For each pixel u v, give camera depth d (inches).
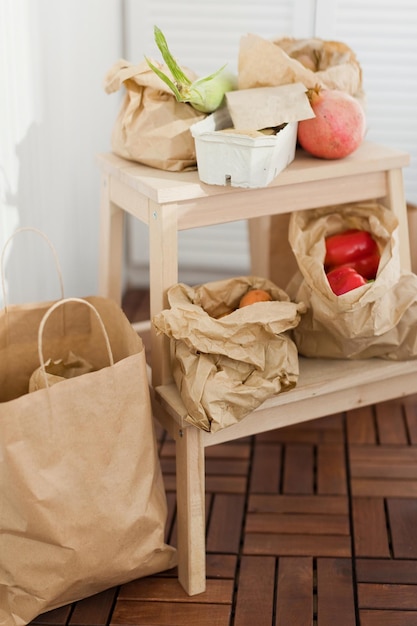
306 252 75.1
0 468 60.4
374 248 76.9
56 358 74.1
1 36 72.3
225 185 68.7
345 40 104.0
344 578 71.3
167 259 68.9
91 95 96.3
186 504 67.9
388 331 72.2
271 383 65.8
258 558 73.6
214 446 88.8
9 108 75.3
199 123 68.1
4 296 70.1
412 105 106.3
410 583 70.7
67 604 68.7
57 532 62.4
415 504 79.9
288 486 82.7
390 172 76.2
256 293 71.6
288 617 67.4
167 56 67.7
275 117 69.3
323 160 74.5
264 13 103.7
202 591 70.2
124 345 70.7
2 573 64.0
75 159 93.5
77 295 98.2
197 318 65.2
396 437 89.9
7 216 76.5
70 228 93.7
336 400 73.2
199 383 64.4
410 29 102.7
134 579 70.6
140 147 72.2
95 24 95.2
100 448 62.9
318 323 71.8
